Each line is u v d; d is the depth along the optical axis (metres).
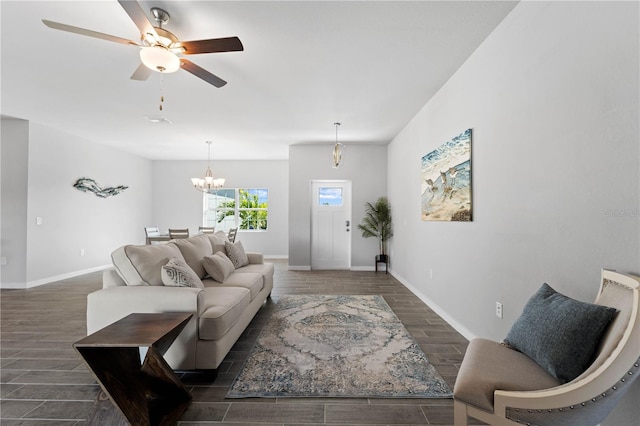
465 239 2.78
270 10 2.10
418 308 3.66
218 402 1.82
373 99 3.74
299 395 1.88
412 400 1.85
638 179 1.26
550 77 1.75
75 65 2.91
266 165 8.27
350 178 6.31
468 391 1.23
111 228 6.64
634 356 1.00
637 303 1.05
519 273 2.03
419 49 2.61
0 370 2.19
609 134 1.39
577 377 1.11
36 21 2.21
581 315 1.23
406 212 4.81
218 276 3.03
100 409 1.54
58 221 5.28
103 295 2.06
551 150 1.74
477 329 2.57
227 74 3.08
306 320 3.22
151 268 2.30
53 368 2.22
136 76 2.46
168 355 2.02
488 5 2.06
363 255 6.30
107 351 1.55
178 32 2.34
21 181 4.72
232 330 2.34
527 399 1.12
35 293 4.36
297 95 3.63
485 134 2.45
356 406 1.79
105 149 6.44
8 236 4.70
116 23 2.23
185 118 4.57
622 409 1.31
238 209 8.34
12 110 4.26
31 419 1.66
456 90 2.98
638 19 1.26
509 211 2.13
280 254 8.27
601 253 1.43
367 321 3.19
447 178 3.14
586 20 1.50
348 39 2.46
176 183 8.23
